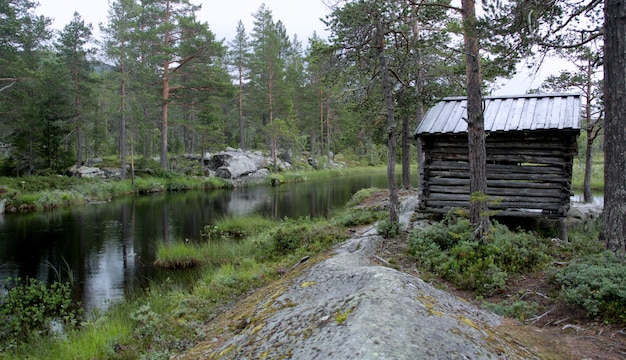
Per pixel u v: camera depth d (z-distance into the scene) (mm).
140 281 9898
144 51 33375
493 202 7770
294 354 2494
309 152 58500
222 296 6969
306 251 9508
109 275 10516
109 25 32938
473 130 8148
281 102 47125
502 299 5809
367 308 2709
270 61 46594
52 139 32750
